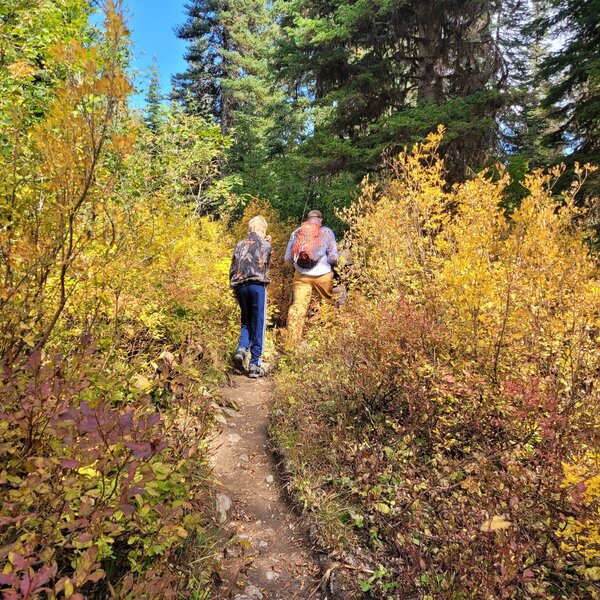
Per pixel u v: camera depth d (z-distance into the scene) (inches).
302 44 475.2
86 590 69.3
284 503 118.9
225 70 1136.2
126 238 93.4
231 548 100.1
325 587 91.2
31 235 71.1
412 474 103.4
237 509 116.0
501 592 73.3
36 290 77.7
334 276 232.8
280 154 836.6
